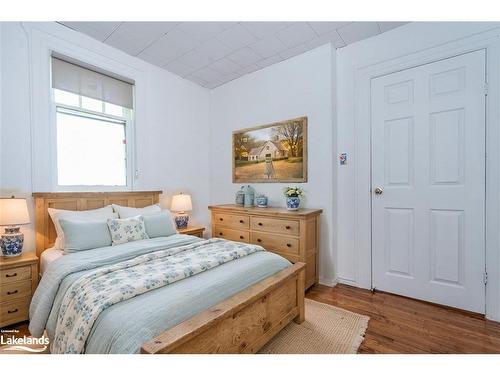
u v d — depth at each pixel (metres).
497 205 1.96
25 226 2.24
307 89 2.93
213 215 3.32
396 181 2.44
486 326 1.88
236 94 3.66
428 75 2.26
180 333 1.01
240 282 1.51
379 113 2.54
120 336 1.01
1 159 2.12
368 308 2.18
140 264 1.68
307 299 2.37
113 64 2.86
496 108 1.96
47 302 1.52
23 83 2.24
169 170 3.44
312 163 2.89
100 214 2.45
